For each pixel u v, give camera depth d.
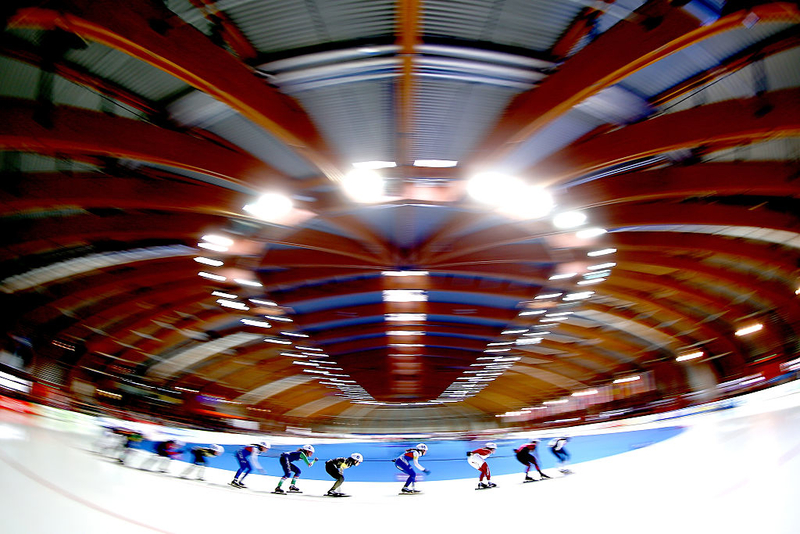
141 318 42.19
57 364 41.47
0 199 18.91
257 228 26.14
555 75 13.92
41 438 14.06
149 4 11.62
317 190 21.59
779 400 18.56
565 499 9.44
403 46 13.37
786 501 6.62
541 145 18.94
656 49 11.77
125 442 15.63
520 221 23.45
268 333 49.44
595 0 12.05
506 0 12.48
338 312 43.22
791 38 13.26
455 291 36.34
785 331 40.03
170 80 15.36
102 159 19.64
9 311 33.09
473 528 7.87
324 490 14.37
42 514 6.95
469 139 18.00
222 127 17.89
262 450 14.73
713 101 16.47
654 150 15.92
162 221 24.81
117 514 7.55
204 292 38.16
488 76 14.91
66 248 27.41
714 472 9.35
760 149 19.16
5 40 12.93
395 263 28.48
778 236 26.56
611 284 38.09
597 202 20.80
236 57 14.25
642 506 7.87
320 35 13.58
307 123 16.41
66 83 15.34
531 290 37.09
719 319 44.28
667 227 26.16
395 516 9.12
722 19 11.36
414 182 20.22
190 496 10.06
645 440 16.30
